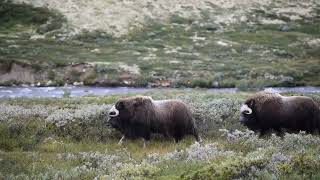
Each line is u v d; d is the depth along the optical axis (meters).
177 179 40.06
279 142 55.88
